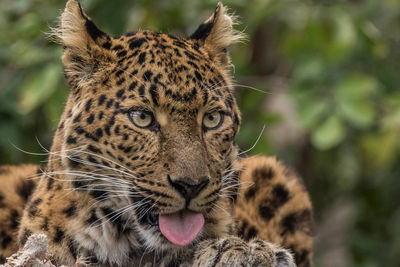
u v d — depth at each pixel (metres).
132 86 8.02
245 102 14.02
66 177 8.32
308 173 17.73
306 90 13.66
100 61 8.28
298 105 13.48
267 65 17.27
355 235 16.97
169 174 7.77
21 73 13.50
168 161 7.82
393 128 14.16
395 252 17.34
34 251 7.07
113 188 8.16
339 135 12.92
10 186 10.61
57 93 12.42
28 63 12.76
